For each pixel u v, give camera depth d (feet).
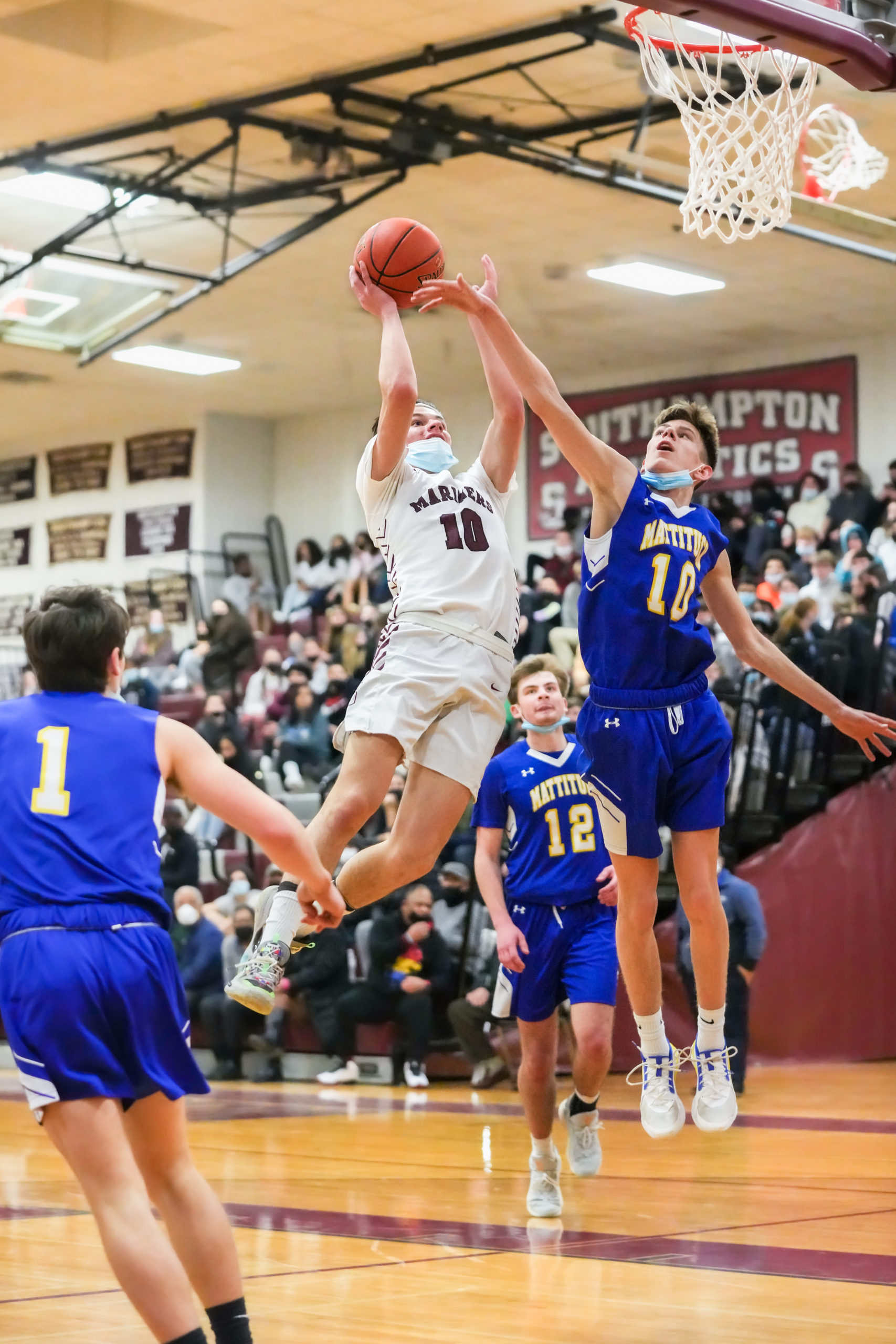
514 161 47.52
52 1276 17.28
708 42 24.73
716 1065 17.10
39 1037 10.80
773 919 46.62
